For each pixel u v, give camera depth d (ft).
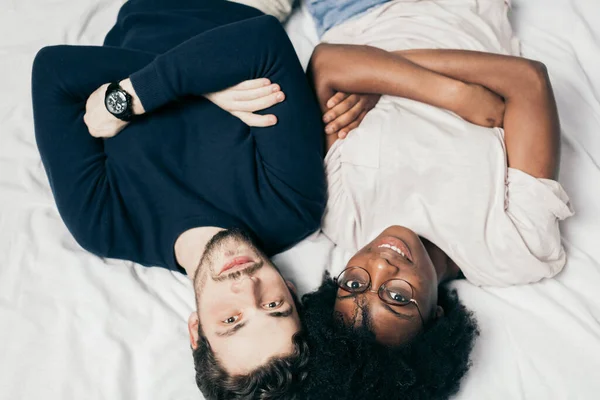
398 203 4.85
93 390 4.47
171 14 5.36
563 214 4.73
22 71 6.05
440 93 4.85
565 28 6.09
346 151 4.99
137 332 4.72
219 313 4.21
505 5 5.77
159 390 4.51
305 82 4.89
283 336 4.12
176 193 4.77
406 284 4.35
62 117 4.85
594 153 5.45
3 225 5.16
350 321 4.26
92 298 4.81
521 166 4.70
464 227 4.66
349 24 5.71
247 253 4.46
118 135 4.91
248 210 4.78
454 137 4.76
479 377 4.51
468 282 4.96
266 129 4.75
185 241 4.71
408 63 4.93
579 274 4.91
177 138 4.88
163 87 4.65
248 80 4.73
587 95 5.70
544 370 4.53
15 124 5.72
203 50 4.62
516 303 4.82
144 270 5.04
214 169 4.82
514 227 4.59
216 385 4.11
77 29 6.31
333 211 5.05
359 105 5.09
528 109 4.76
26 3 6.50
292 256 5.08
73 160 4.84
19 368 4.53
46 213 5.22
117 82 4.73
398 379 4.07
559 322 4.69
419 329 4.36
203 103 4.95
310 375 4.05
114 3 6.50
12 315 4.73
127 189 4.87
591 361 4.55
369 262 4.42
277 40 4.71
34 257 4.99
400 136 4.86
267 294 4.26
